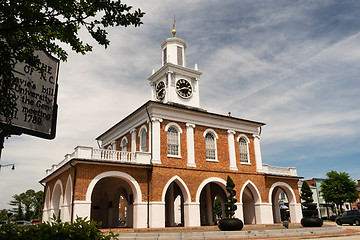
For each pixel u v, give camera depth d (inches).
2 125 227.5
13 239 204.2
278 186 1238.3
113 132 1243.8
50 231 222.4
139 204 885.8
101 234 244.1
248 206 1157.1
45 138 263.9
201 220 1227.9
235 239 729.0
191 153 1015.0
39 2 204.2
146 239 689.6
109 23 219.9
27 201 2603.3
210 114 1083.3
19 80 250.4
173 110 1017.5
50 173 1093.1
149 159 938.7
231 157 1104.2
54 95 276.1
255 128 1214.3
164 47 1304.1
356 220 1305.4
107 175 857.5
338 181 1966.0
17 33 212.2
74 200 792.9
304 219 1012.5
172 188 1090.1
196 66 1254.3
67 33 221.0
